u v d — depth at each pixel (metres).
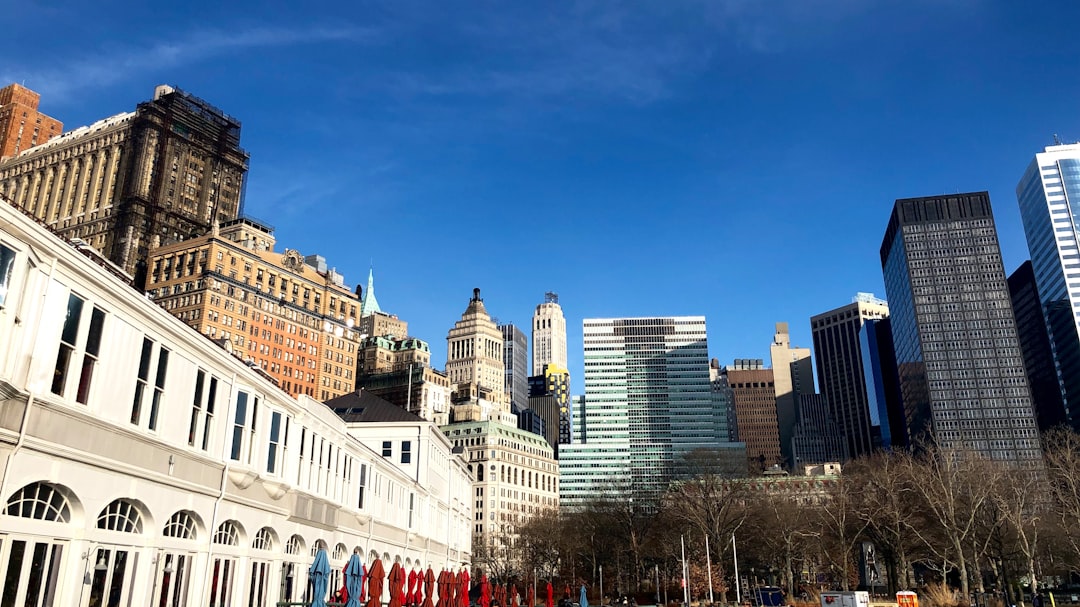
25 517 18.83
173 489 25.42
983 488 72.06
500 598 47.41
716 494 99.38
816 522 97.00
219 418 28.88
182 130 180.50
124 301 22.58
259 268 155.38
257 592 32.19
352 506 44.12
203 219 180.62
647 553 118.00
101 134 178.62
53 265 19.36
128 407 22.86
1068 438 77.50
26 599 18.75
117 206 166.75
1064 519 73.56
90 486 20.98
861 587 82.38
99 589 21.73
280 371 154.00
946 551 76.62
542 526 136.25
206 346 27.48
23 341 18.30
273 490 32.78
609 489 155.50
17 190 188.88
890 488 77.38
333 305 171.75
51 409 19.17
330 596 40.03
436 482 68.00
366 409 68.38
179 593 26.09
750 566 109.12
